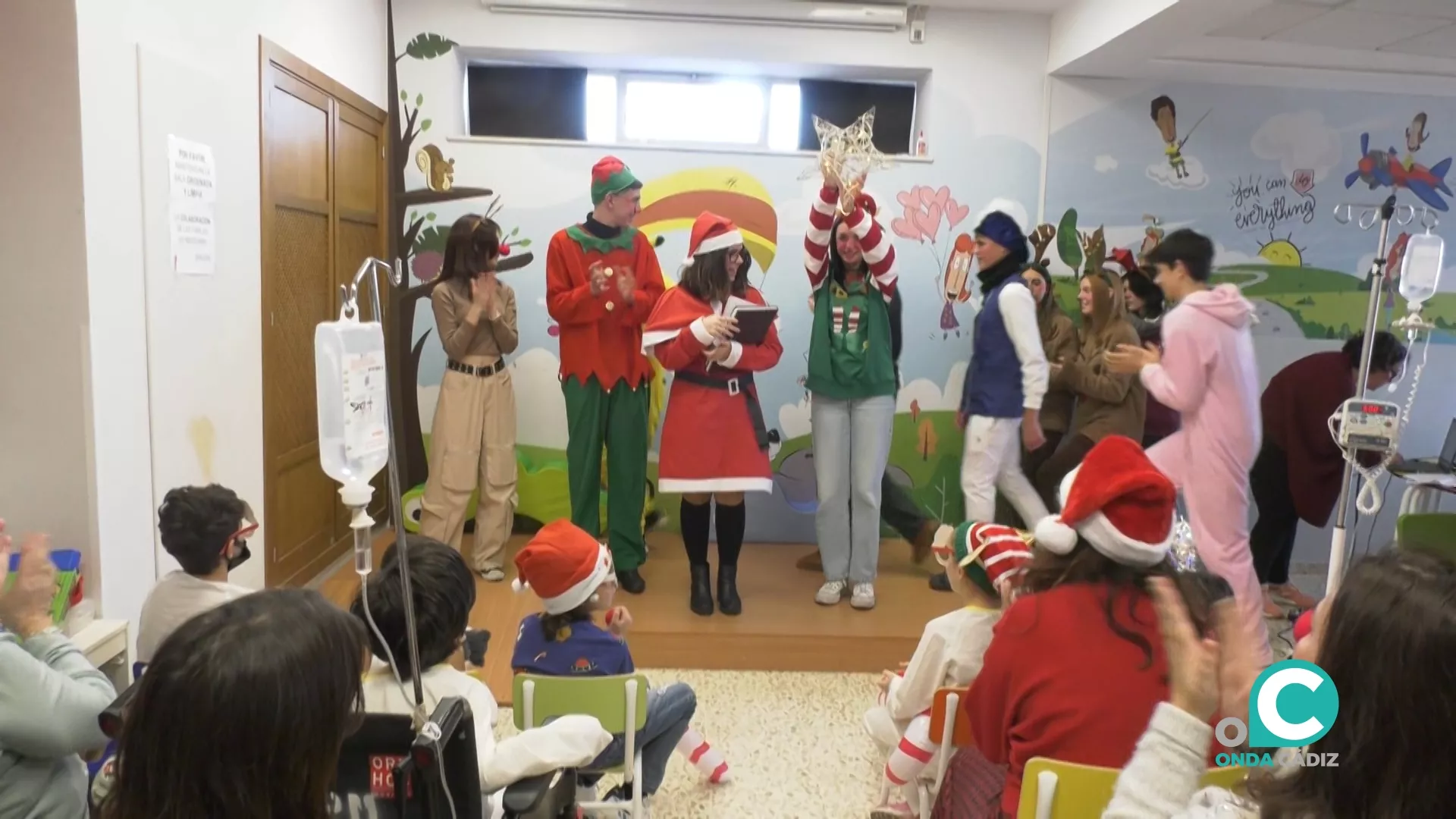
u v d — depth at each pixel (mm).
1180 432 2994
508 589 3736
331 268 3543
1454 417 4512
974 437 3600
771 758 2648
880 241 3330
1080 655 1451
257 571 2953
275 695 890
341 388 1051
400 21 4098
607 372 3572
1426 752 873
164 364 2381
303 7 3234
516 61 4258
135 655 2279
